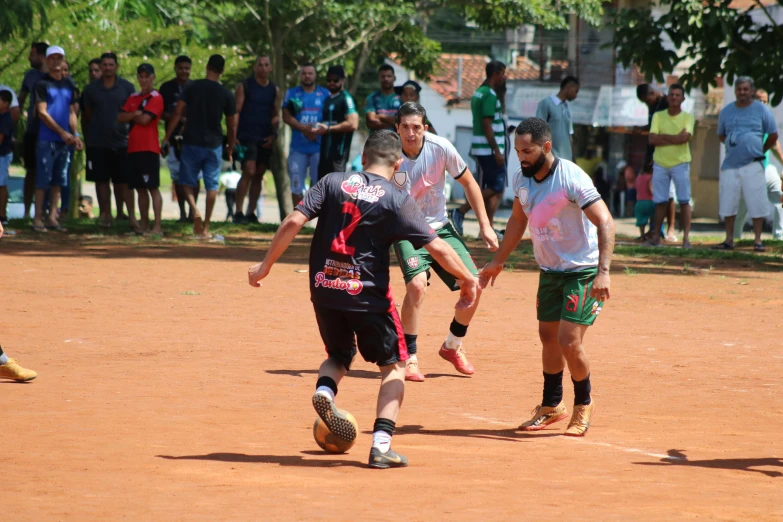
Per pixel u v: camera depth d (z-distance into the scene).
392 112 43.41
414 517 9.73
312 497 10.57
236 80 71.94
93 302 26.50
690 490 11.30
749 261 40.44
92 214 66.88
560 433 14.85
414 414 15.97
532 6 68.50
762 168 44.28
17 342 21.22
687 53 44.84
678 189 44.91
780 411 16.31
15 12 46.09
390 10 63.88
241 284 30.58
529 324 25.03
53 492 10.57
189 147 42.47
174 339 21.94
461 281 13.08
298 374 18.70
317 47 69.75
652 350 21.86
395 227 12.89
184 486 10.97
